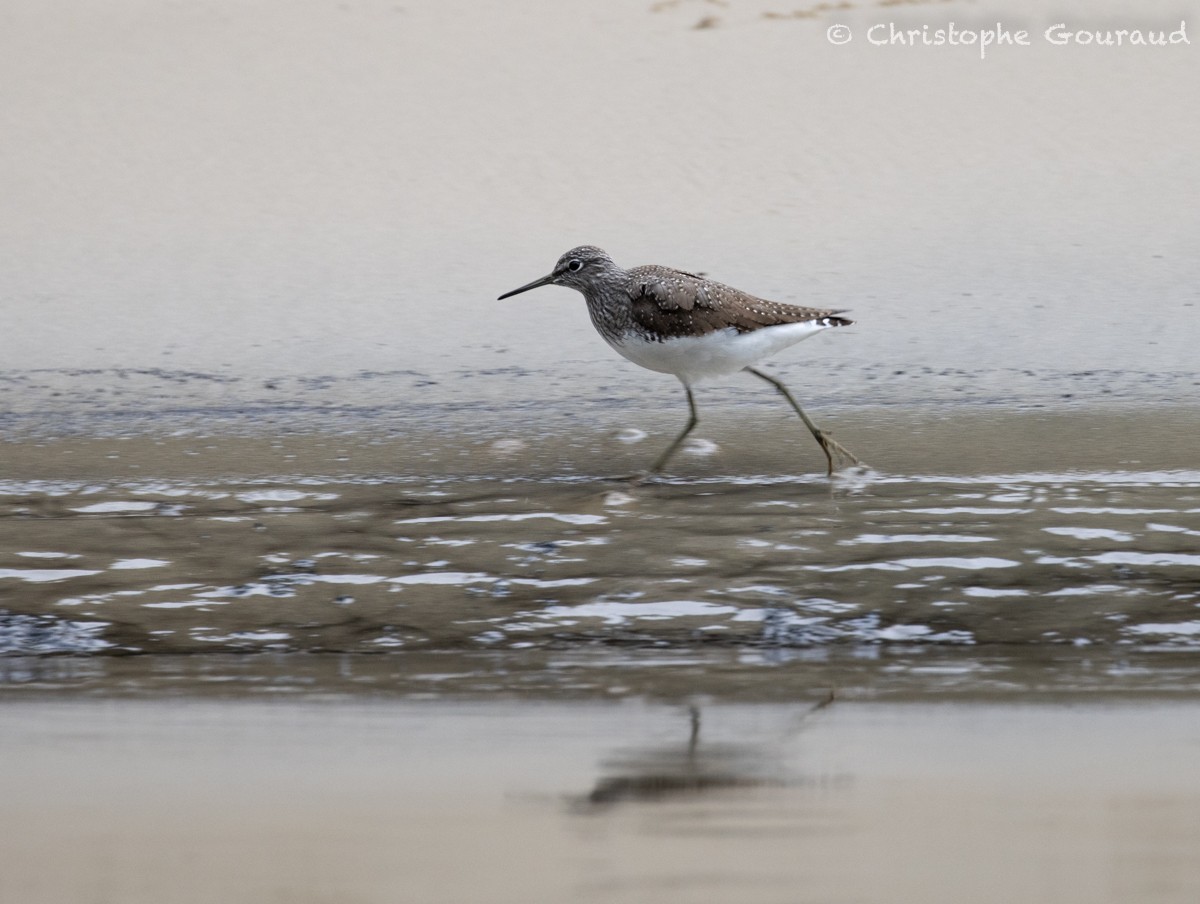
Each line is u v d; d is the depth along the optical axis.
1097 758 7.55
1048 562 10.69
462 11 31.31
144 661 9.63
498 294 20.42
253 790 7.17
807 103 26.70
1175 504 11.73
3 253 22.17
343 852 6.36
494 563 10.89
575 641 9.91
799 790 7.11
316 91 27.95
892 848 6.35
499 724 8.26
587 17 30.72
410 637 9.98
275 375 17.36
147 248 22.31
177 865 6.23
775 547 11.02
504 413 15.62
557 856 6.29
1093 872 6.07
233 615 10.23
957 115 26.11
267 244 22.42
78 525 11.73
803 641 9.83
